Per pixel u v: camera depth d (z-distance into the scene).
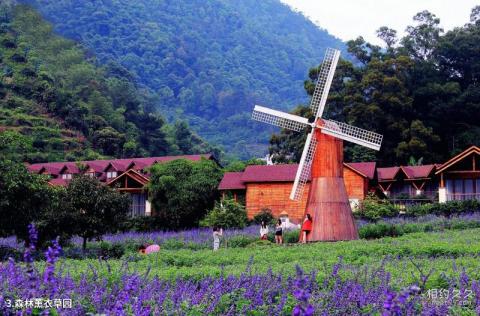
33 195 31.81
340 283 15.19
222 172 59.94
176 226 55.25
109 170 68.38
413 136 71.44
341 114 77.50
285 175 55.88
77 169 69.94
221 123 189.75
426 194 57.69
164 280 17.94
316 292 14.62
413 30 85.12
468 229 39.59
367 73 77.12
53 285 11.70
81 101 116.88
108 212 36.28
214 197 57.34
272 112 38.78
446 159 74.62
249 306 12.80
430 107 76.50
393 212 49.72
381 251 26.77
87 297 13.26
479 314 12.57
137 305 11.55
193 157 67.94
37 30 148.25
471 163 53.31
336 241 34.84
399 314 8.91
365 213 48.84
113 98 124.69
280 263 24.38
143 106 144.75
